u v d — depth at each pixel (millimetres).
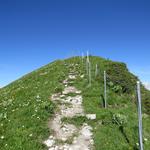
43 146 19484
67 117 24250
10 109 26375
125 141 20531
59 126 22562
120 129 22188
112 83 34875
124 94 33875
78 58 56375
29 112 24297
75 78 38125
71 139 20656
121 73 40594
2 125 22109
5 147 18891
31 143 19484
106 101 28188
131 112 27984
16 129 21250
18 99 30234
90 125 22891
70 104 27766
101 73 39438
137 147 19844
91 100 28922
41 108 25078
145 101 34344
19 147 18891
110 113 25141
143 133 22719
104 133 21328
